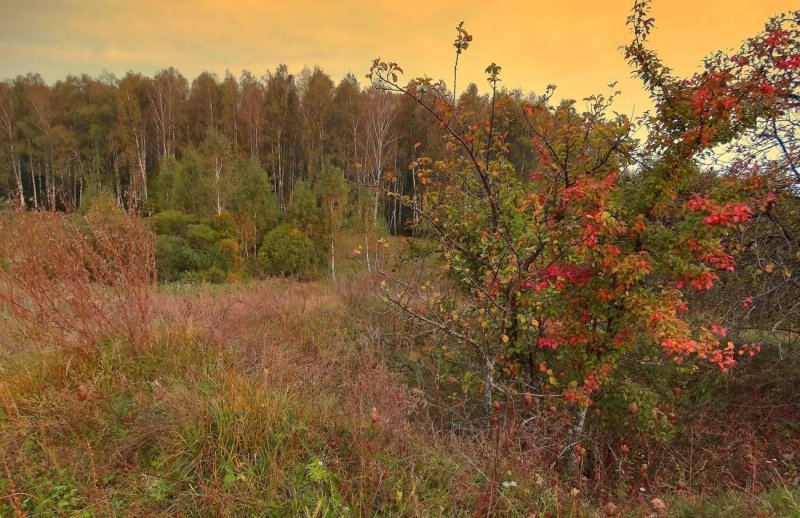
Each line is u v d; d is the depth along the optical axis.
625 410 4.24
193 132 36.19
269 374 3.61
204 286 10.98
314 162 31.72
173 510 2.29
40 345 3.50
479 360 4.72
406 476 2.77
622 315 3.49
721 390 5.46
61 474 2.41
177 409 2.82
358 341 5.71
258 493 2.43
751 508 2.94
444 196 5.64
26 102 36.91
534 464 3.32
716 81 3.20
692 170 3.48
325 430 3.05
